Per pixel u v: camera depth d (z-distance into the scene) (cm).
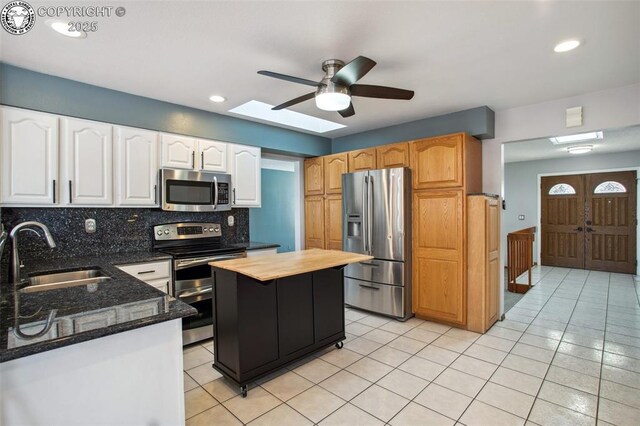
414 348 301
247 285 234
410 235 377
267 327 245
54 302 148
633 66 255
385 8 178
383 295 382
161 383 137
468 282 342
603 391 229
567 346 303
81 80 271
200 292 313
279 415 206
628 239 621
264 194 682
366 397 224
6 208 255
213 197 348
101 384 124
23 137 239
